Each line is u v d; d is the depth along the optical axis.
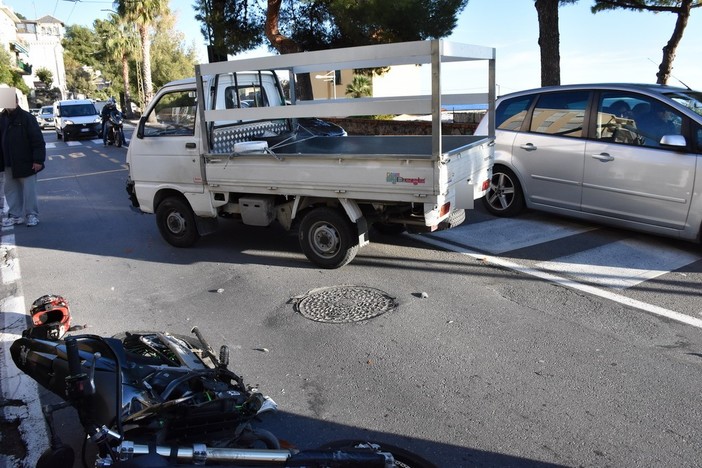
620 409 3.96
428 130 17.73
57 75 90.88
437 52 5.49
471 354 4.79
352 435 3.79
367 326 5.38
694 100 7.21
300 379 4.50
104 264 7.66
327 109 6.11
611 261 6.86
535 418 3.90
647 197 7.07
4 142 9.59
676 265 6.66
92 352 3.39
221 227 9.27
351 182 6.25
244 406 3.04
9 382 4.61
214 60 11.42
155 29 59.12
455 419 3.92
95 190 13.27
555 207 8.17
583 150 7.66
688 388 4.19
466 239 7.94
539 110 8.29
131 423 2.79
